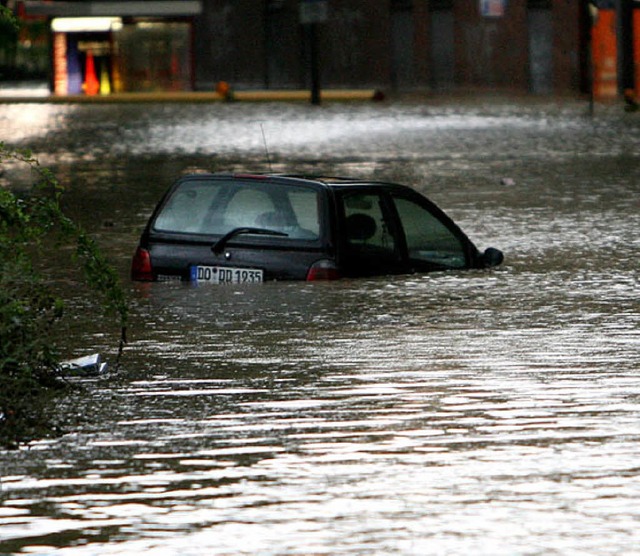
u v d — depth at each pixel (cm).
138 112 14638
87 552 1667
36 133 11512
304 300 3450
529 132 10969
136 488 1909
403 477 1944
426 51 18000
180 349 2878
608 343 2908
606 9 17025
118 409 2348
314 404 2375
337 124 12169
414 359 2753
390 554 1644
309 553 1650
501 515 1778
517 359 2744
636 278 3884
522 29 17425
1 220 2386
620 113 13512
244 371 2653
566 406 2344
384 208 3838
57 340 2988
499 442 2119
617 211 5716
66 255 4497
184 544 1688
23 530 1745
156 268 3772
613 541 1678
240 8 18675
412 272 3875
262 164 8425
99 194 6800
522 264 4172
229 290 3612
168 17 18900
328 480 1934
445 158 8681
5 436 2177
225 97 16888
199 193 3781
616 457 2031
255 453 2075
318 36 18450
